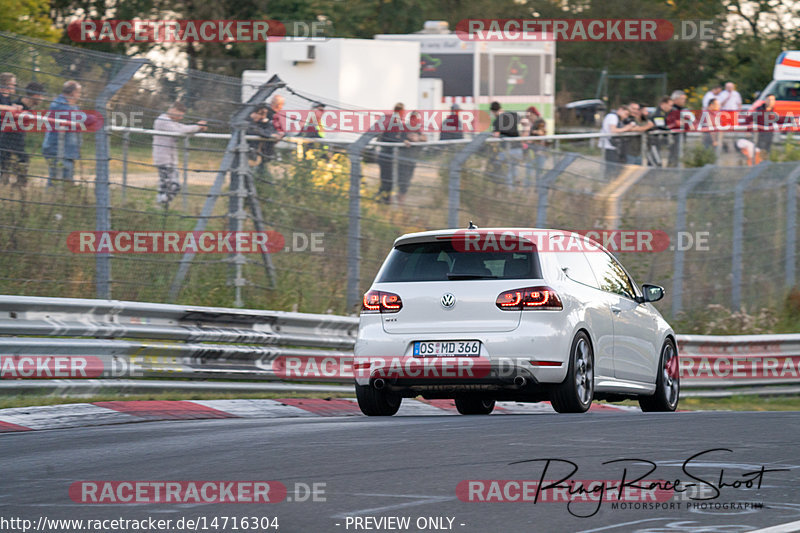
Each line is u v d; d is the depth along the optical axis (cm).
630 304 4397
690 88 16525
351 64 9888
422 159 5903
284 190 5438
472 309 3809
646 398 4641
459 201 6000
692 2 17062
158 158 4959
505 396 3900
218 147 5184
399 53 10262
